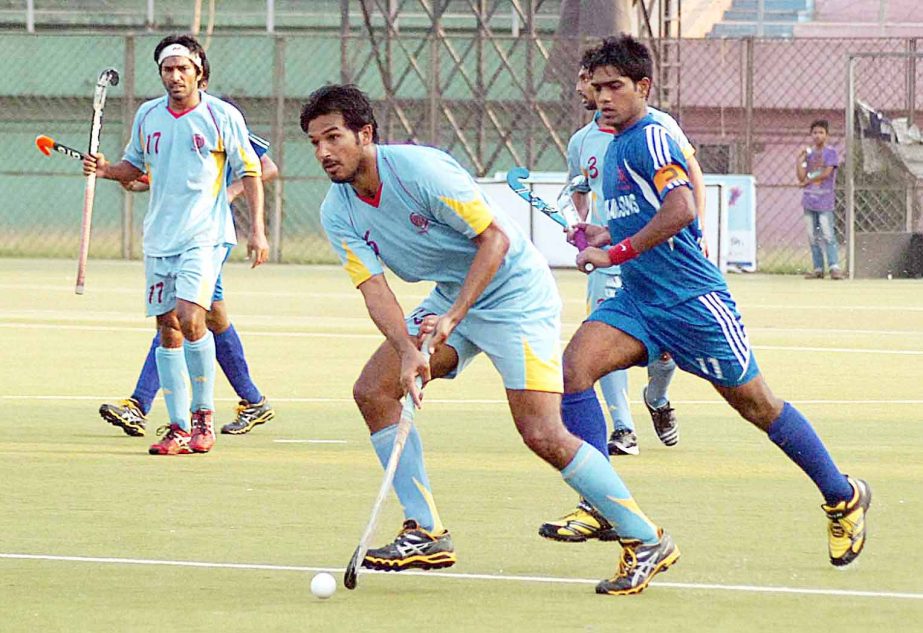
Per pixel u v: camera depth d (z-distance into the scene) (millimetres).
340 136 16203
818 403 31203
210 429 25672
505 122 76062
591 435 18172
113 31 85125
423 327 16953
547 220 66250
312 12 87438
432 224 16562
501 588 16656
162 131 25906
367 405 17219
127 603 15922
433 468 23938
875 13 93125
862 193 69812
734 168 72000
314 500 21438
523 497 21656
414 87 85000
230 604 15898
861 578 17062
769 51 87000
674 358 18047
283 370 36062
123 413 26844
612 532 18516
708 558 18000
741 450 25844
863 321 47812
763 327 46000
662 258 17688
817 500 21484
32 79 84625
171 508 20828
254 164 26547
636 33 84250
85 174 27188
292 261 73875
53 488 22219
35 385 33281
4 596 16172
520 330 16656
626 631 14938
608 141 24859
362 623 15211
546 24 85250
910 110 68062
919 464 24359
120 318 46875
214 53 87125
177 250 25469
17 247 78375
